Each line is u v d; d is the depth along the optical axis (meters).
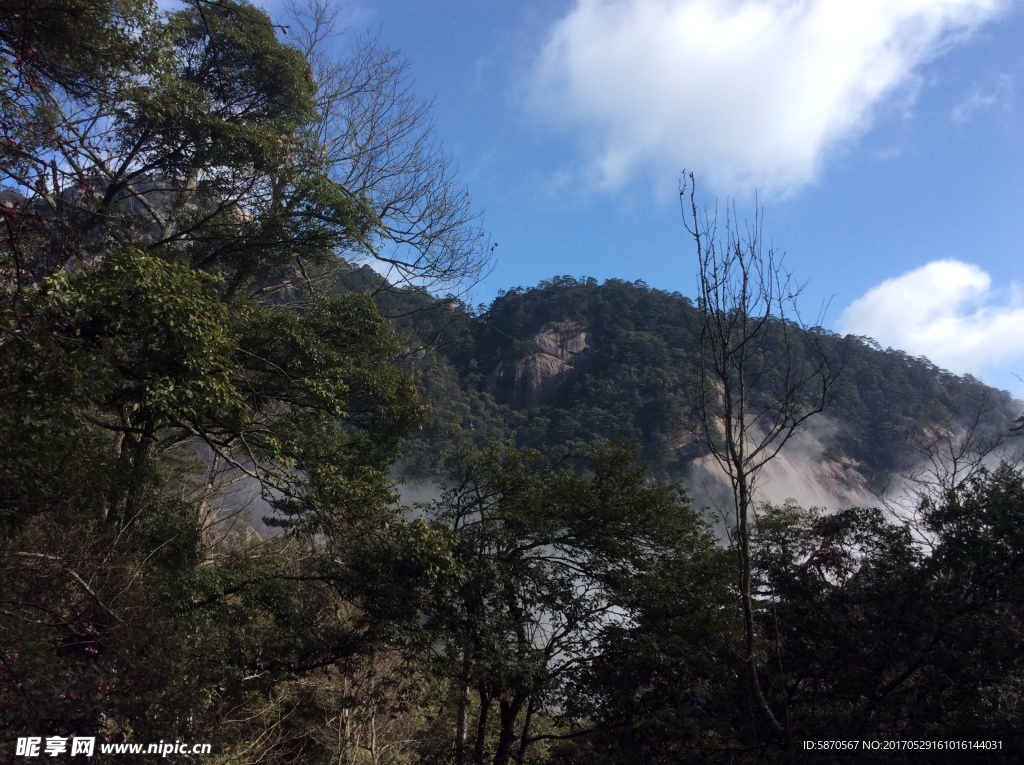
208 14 12.68
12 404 6.21
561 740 12.15
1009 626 8.91
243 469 11.02
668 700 9.81
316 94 15.58
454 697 12.41
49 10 8.12
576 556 11.42
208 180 13.58
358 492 10.53
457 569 10.11
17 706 5.99
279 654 10.79
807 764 8.52
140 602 9.26
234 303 13.87
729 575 10.48
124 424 11.16
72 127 8.02
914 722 8.84
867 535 10.23
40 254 8.39
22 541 8.54
